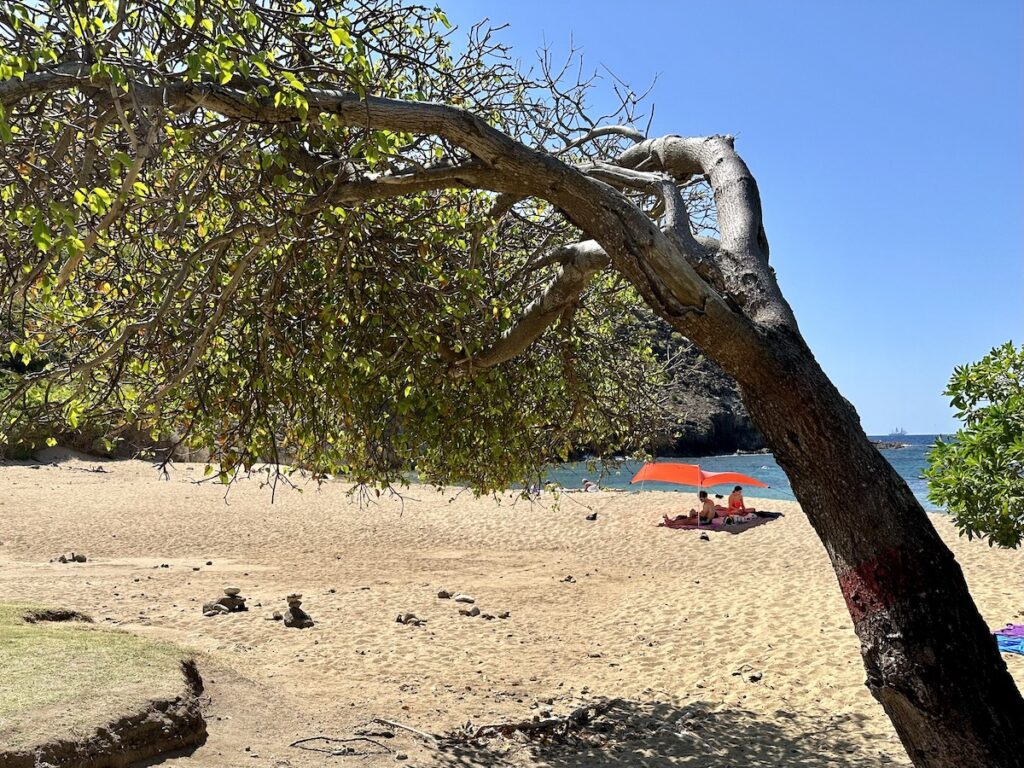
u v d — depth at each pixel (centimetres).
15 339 498
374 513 2580
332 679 971
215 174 487
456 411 641
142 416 573
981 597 1450
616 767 784
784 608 1407
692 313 417
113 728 618
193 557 1888
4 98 339
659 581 1712
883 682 395
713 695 1005
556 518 2508
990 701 385
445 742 803
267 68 378
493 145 425
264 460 630
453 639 1206
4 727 581
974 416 747
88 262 526
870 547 398
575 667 1106
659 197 489
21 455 3366
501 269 659
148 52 409
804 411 411
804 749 844
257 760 682
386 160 464
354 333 554
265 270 533
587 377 737
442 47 548
